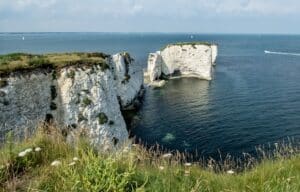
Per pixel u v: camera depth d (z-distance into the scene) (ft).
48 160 26.91
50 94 123.44
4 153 27.12
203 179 26.12
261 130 168.86
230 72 394.93
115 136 130.93
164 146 149.79
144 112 213.05
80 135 33.30
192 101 240.53
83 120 124.67
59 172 23.40
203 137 160.66
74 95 126.11
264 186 25.04
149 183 23.07
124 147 29.71
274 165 31.19
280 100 239.71
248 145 147.13
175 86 302.86
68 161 25.31
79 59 137.08
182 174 27.02
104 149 33.99
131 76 243.81
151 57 325.01
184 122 187.32
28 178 23.90
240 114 201.98
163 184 22.68
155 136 164.25
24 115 112.98
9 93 111.45
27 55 140.46
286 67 449.06
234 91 276.00
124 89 222.28
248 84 309.63
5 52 629.10
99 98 130.52
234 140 154.51
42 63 125.80
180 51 347.56
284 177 27.20
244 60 540.52
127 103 221.66
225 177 28.60
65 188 21.09
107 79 139.33
